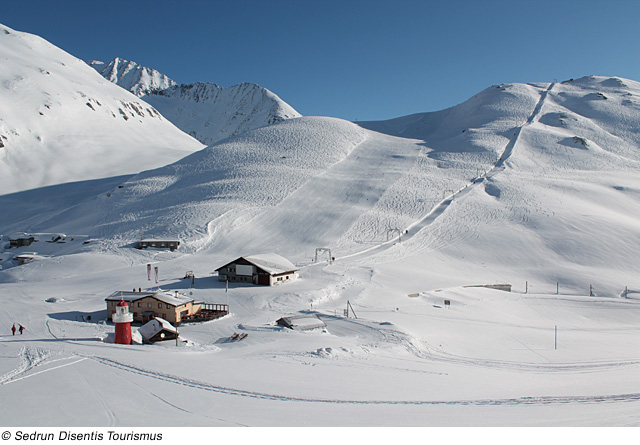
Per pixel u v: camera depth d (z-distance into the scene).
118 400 14.02
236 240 83.75
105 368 18.02
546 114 181.25
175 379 16.72
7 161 175.75
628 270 68.44
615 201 101.44
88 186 153.88
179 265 69.44
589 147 144.62
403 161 136.75
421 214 96.75
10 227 112.62
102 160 193.75
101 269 69.94
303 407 13.95
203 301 47.97
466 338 35.03
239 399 14.59
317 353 24.09
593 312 49.41
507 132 162.50
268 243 82.56
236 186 114.19
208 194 111.12
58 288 58.00
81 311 45.34
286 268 57.62
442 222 90.25
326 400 14.97
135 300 41.00
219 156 144.62
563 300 53.16
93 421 12.10
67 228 102.75
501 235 82.06
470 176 121.75
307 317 35.53
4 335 33.62
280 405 14.09
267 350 25.27
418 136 191.12
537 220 87.94
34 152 186.50
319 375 19.06
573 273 66.19
